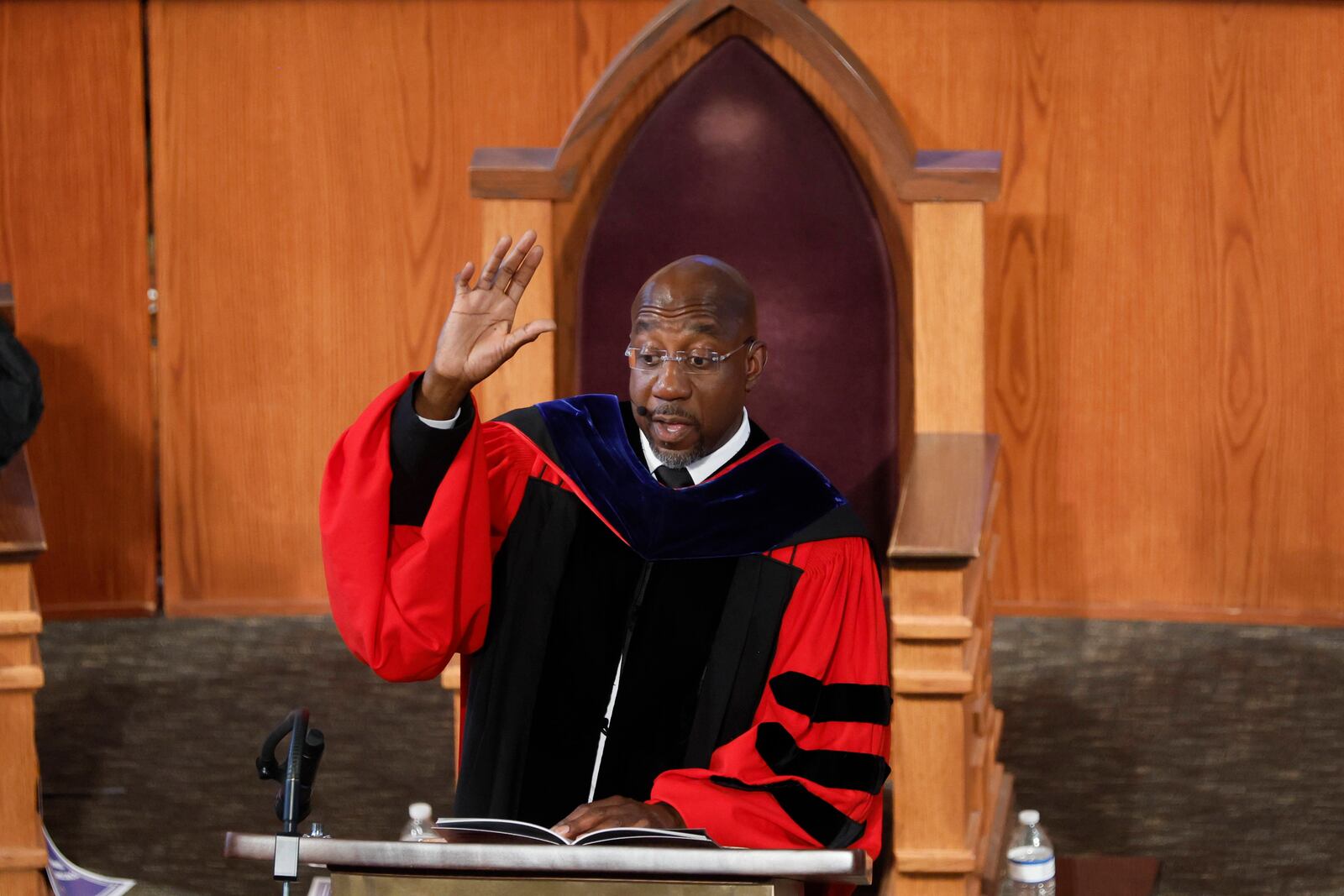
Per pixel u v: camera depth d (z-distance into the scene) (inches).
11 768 456.4
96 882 490.0
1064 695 598.5
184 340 670.5
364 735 581.9
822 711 402.0
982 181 458.0
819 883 388.8
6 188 656.4
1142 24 631.8
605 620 409.4
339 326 671.8
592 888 287.9
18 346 538.6
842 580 410.3
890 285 461.4
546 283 474.3
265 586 683.4
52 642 654.5
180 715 595.5
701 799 375.2
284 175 663.8
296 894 489.4
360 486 372.5
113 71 654.5
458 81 659.4
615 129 471.2
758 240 462.9
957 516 416.5
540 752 403.2
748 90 462.3
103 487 673.6
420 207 665.6
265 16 655.8
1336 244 633.0
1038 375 653.9
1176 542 655.8
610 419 425.4
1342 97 625.0
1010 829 499.2
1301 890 480.4
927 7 639.1
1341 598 648.4
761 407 464.8
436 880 290.2
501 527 413.1
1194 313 643.5
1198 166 636.1
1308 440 643.5
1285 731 570.6
